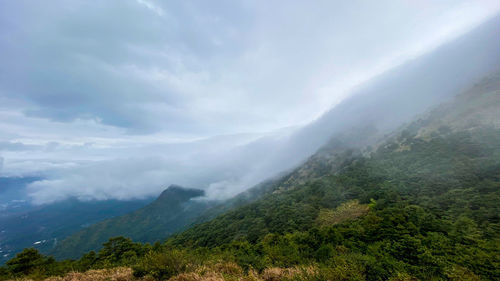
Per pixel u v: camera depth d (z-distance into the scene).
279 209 69.38
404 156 70.69
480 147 50.34
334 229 25.45
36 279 21.42
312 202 64.19
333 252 18.08
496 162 39.91
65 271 24.47
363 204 47.12
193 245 70.31
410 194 42.59
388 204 39.25
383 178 61.38
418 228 21.88
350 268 11.78
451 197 33.66
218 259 17.45
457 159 48.75
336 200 59.62
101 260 31.16
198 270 13.82
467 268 12.31
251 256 19.20
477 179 37.53
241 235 59.03
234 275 13.73
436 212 30.20
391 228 21.98
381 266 11.93
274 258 18.97
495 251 15.02
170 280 12.68
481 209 26.84
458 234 20.61
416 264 12.65
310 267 13.48
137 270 14.20
